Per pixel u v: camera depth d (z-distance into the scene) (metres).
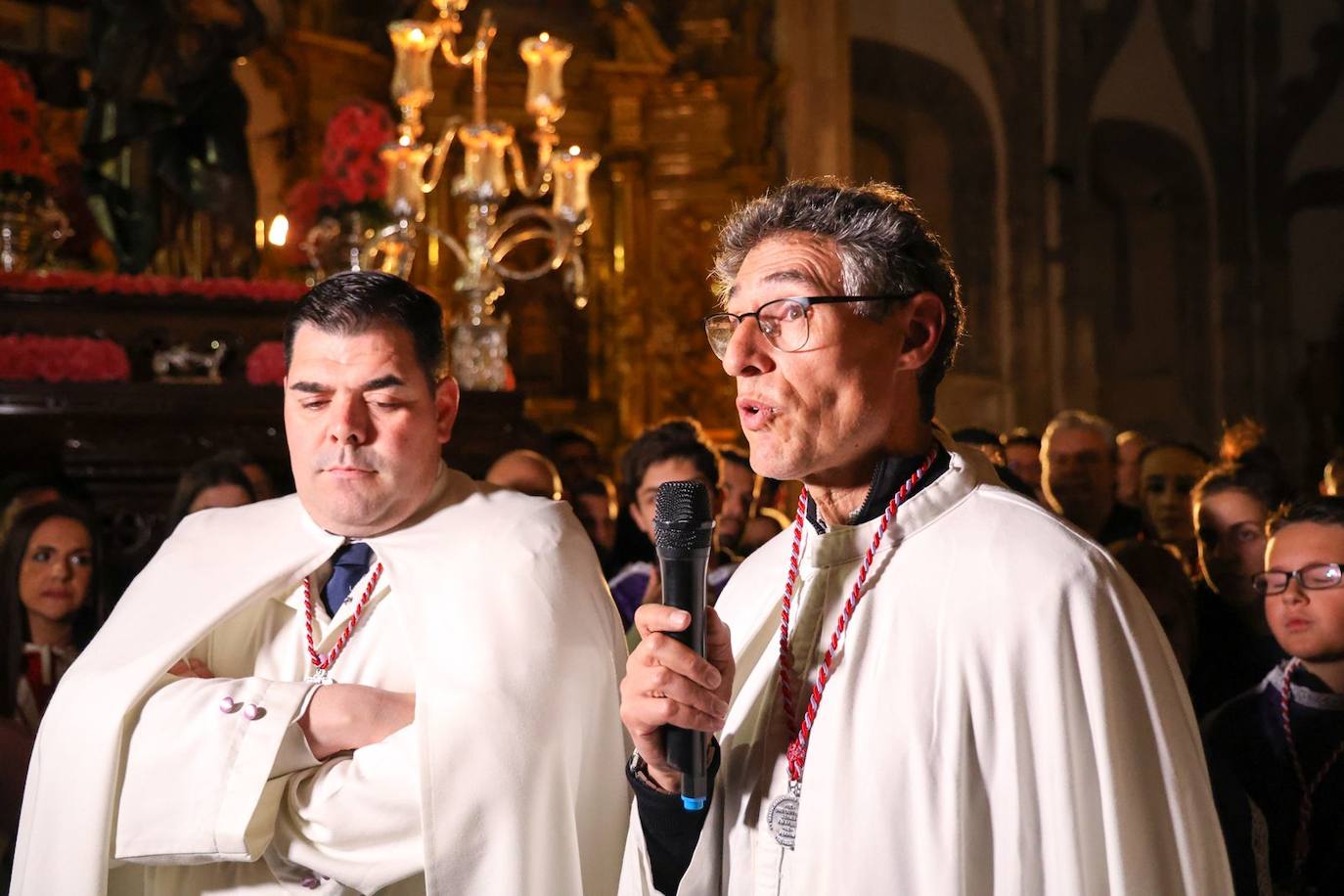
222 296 5.11
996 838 1.49
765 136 11.66
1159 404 16.03
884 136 14.49
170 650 2.10
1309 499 2.59
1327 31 15.73
